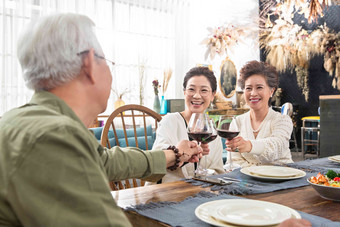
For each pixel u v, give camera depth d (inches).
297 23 242.7
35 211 18.3
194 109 67.2
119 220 20.2
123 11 221.3
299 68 244.1
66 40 23.8
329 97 145.3
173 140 64.4
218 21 255.8
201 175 47.8
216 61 253.3
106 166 37.8
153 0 237.6
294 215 27.4
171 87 251.6
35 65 23.9
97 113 27.2
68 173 19.1
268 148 63.6
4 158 19.5
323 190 34.3
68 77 24.2
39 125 20.2
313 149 234.4
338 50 223.8
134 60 225.9
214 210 28.7
